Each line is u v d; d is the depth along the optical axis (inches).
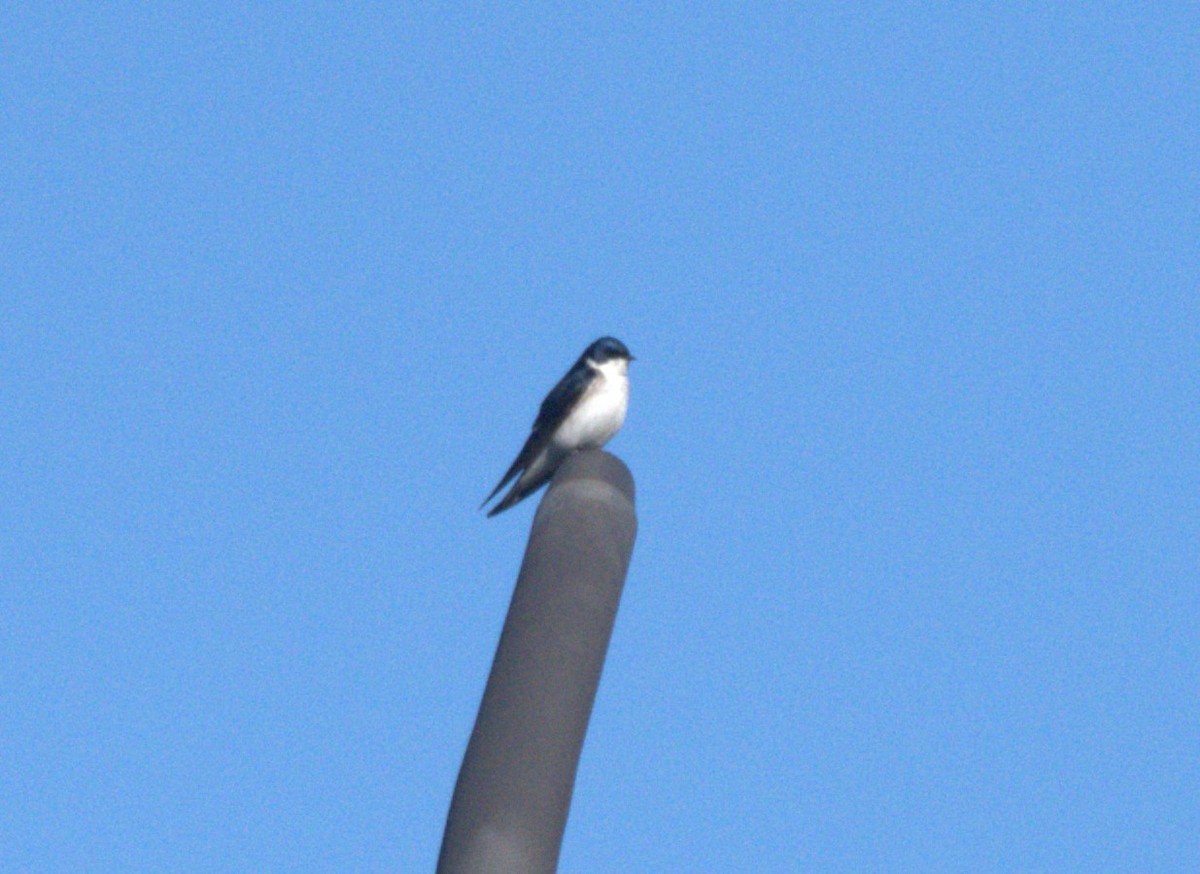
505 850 456.4
